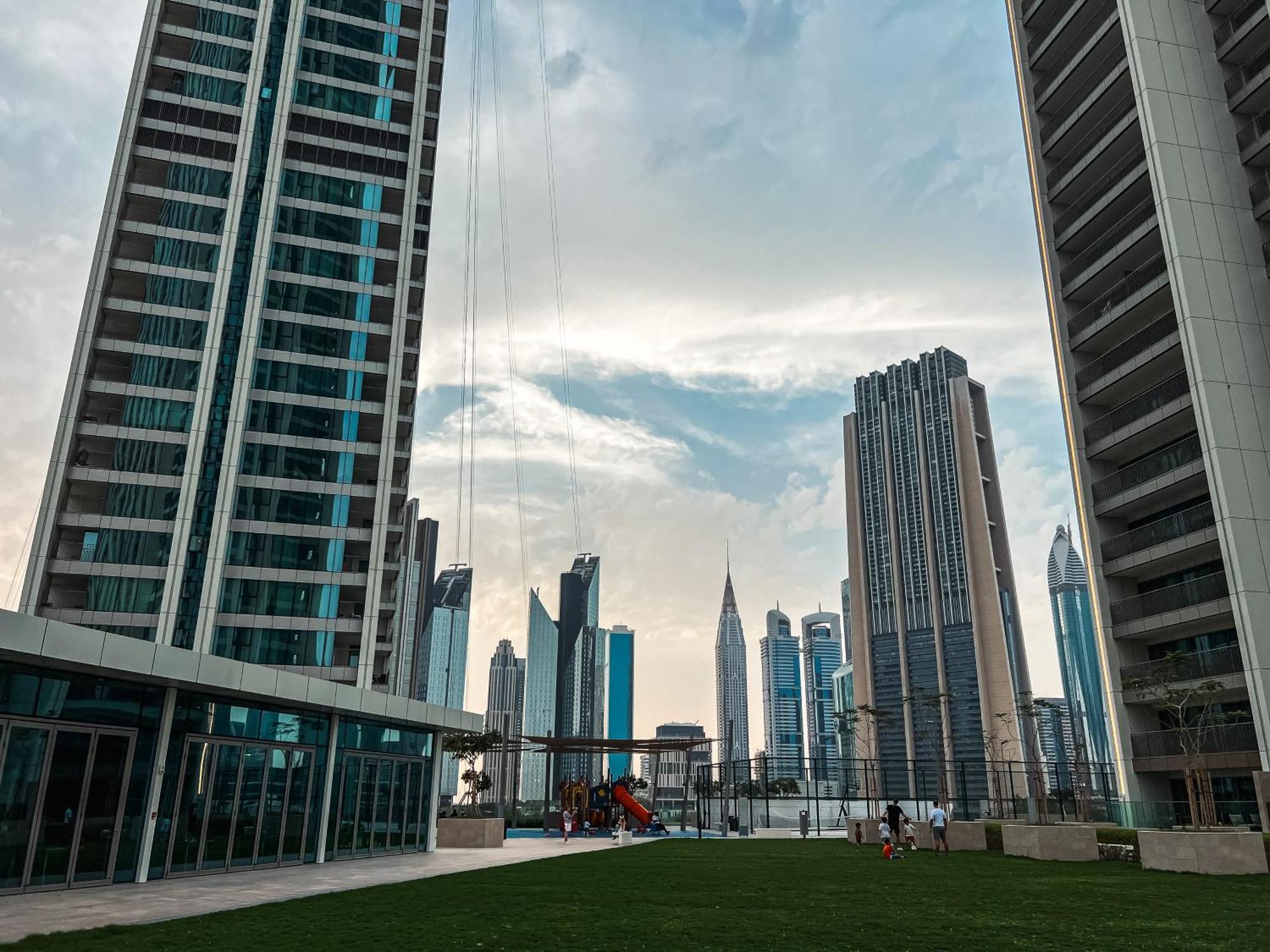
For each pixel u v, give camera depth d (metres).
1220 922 14.59
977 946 12.11
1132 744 51.72
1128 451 56.03
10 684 18.30
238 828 24.28
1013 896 18.56
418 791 34.22
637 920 14.52
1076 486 57.62
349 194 81.88
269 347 75.19
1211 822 41.34
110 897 17.73
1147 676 49.75
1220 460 46.66
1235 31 53.72
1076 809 60.75
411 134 85.44
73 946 11.79
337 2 87.00
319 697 26.14
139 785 21.11
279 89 81.50
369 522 76.44
